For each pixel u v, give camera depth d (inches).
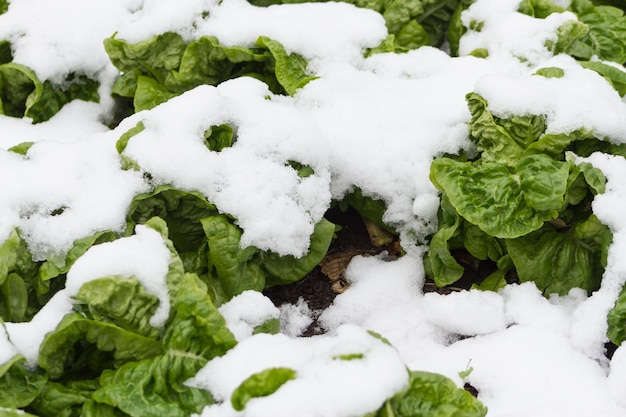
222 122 87.8
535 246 87.7
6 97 94.7
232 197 86.4
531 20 93.9
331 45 92.9
